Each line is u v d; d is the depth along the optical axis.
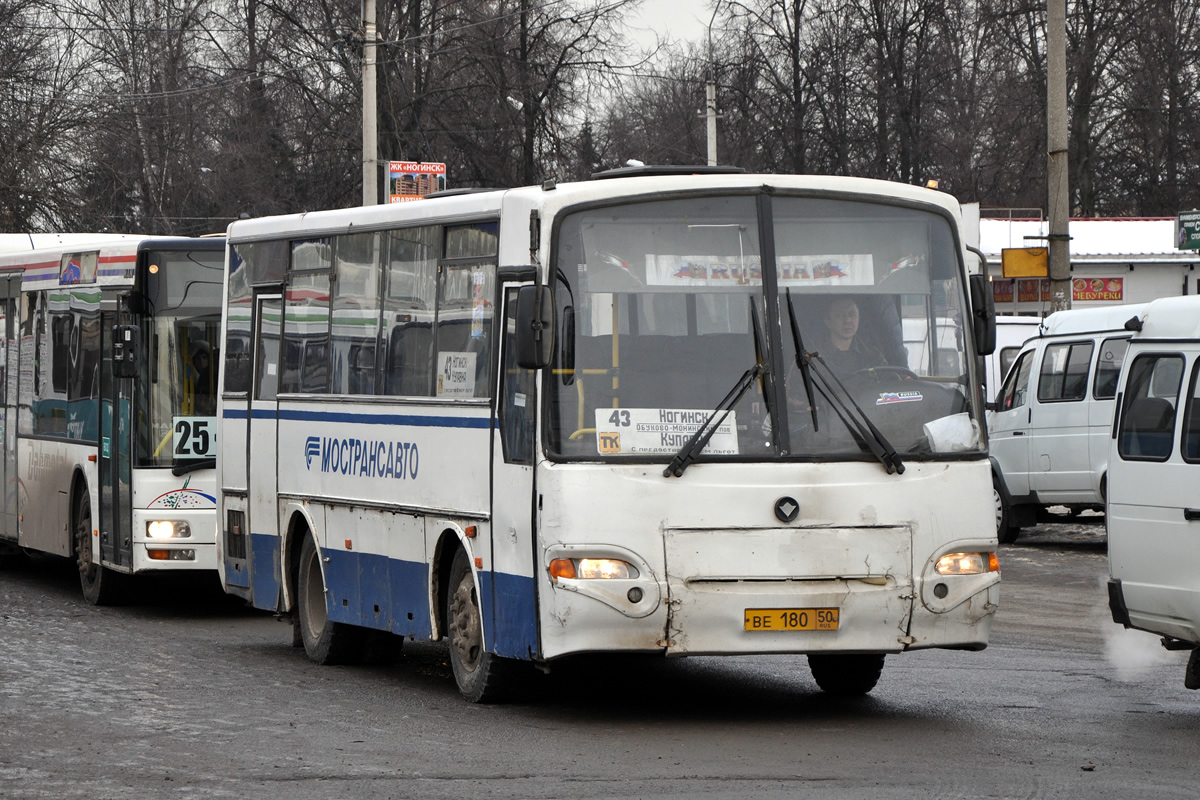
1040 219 81.31
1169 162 97.00
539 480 17.97
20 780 15.46
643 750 16.89
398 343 21.89
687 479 17.77
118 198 91.44
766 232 18.55
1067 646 25.72
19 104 81.38
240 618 30.89
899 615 17.95
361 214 23.11
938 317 18.83
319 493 23.89
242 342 26.62
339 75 88.31
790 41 97.06
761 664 24.19
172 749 17.03
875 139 97.62
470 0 88.75
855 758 16.36
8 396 37.22
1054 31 43.25
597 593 17.53
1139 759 16.28
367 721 18.86
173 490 30.69
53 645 26.28
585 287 18.20
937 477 18.25
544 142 89.44
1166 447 19.02
